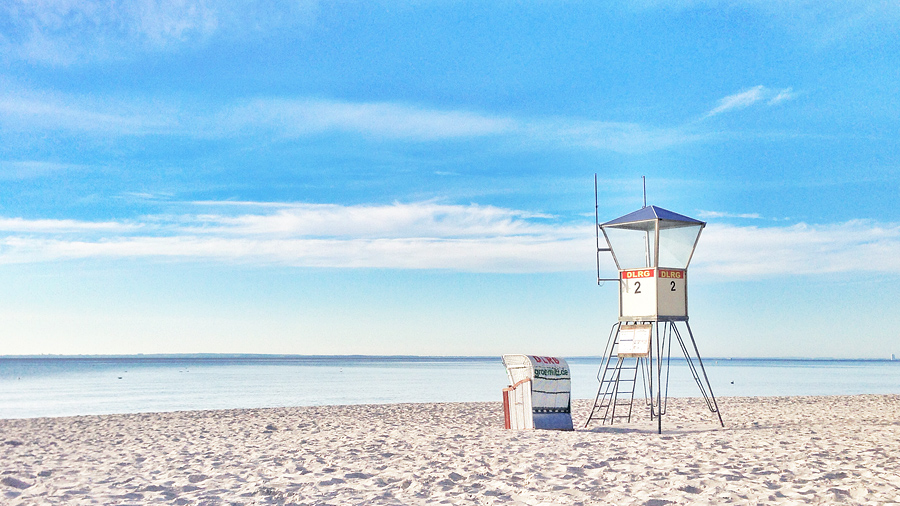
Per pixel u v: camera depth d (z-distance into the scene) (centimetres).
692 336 1377
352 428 1484
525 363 1373
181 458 1032
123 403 3070
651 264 1393
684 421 1537
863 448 977
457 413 1906
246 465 948
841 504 624
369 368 11731
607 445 1063
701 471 816
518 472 841
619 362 1367
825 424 1420
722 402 2183
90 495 742
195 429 1508
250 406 2825
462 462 932
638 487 729
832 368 13175
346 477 843
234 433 1418
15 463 1002
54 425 1622
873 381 5706
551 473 826
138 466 959
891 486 694
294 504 688
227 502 698
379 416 1811
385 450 1084
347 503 688
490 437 1219
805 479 747
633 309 1346
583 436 1195
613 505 653
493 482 784
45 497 730
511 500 690
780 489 699
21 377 6875
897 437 1116
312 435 1351
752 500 651
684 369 9988
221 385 5050
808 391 3838
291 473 881
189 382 5619
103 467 950
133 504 695
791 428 1316
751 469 818
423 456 1004
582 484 756
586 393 3494
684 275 1350
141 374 7956
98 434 1426
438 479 805
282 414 1886
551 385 1360
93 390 4309
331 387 4719
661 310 1308
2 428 1559
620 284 1373
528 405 1341
